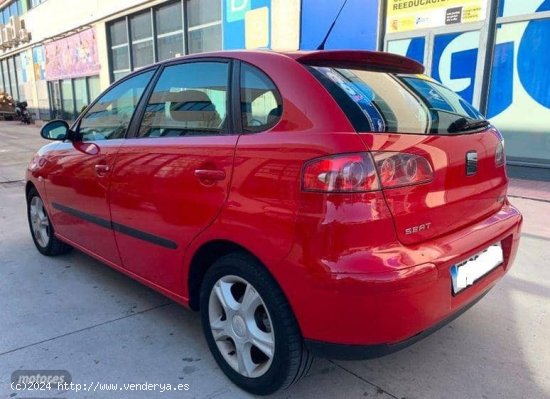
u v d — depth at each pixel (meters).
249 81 2.27
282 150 1.97
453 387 2.30
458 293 2.03
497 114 7.04
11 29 26.72
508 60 6.78
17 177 8.34
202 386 2.33
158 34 14.13
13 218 5.48
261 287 2.06
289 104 2.05
